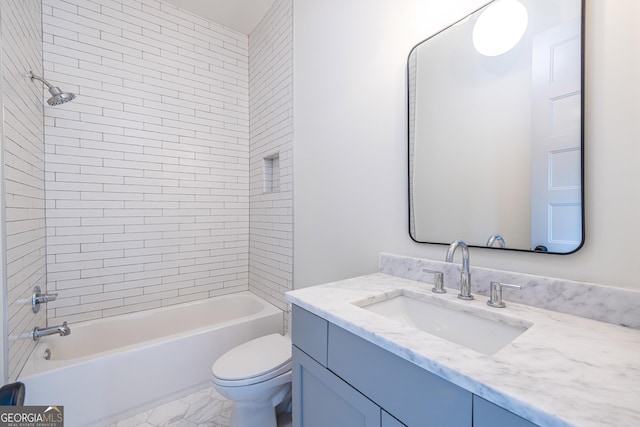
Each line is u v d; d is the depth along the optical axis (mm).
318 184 1755
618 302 695
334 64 1611
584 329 678
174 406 1608
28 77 1470
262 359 1363
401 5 1243
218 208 2521
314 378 915
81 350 1825
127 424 1462
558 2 798
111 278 2041
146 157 2176
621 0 697
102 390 1447
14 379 1228
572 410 401
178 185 2320
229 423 1443
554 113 809
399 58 1255
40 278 1681
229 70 2570
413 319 1007
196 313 2318
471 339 840
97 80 1982
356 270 1494
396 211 1279
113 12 2043
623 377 485
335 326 813
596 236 742
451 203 1072
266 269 2377
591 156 746
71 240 1897
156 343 1627
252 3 2250
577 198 767
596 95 735
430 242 1141
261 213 2455
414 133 1193
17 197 1281
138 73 2139
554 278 808
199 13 2381
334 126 1619
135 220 2133
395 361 639
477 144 995
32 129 1548
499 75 935
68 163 1881
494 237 951
